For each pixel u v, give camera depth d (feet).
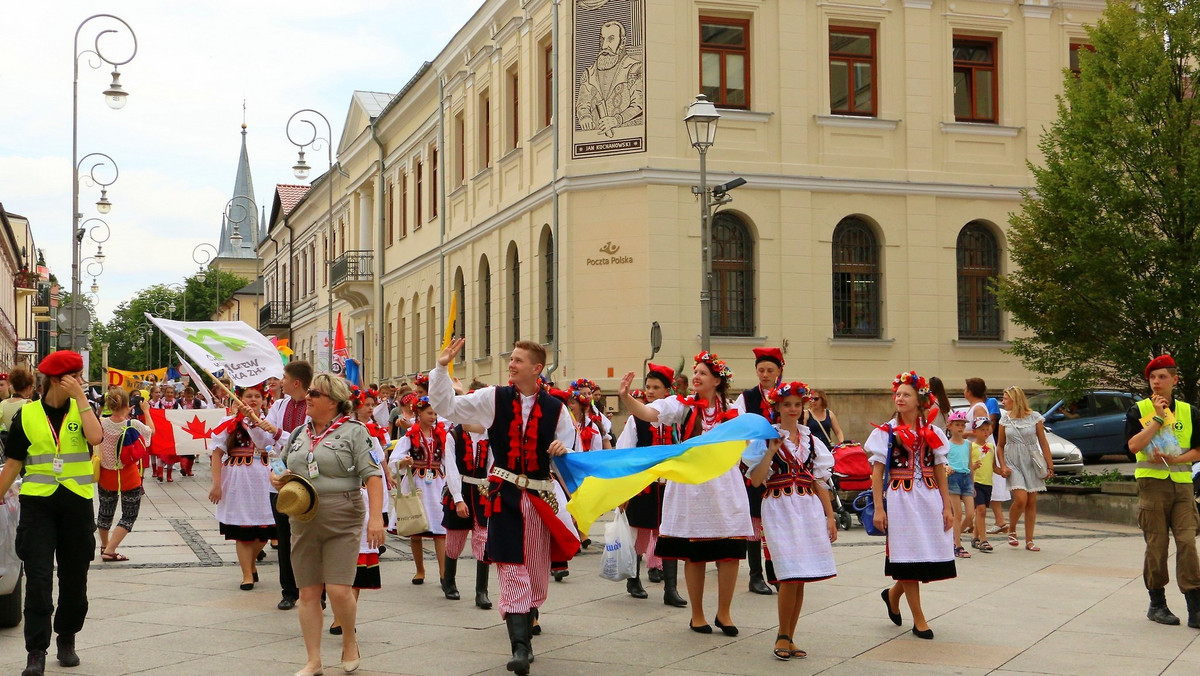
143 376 133.90
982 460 47.11
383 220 148.56
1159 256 61.16
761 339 84.74
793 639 29.09
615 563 35.45
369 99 158.30
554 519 25.44
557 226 86.94
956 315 89.76
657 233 83.05
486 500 25.50
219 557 44.50
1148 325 62.28
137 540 49.80
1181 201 60.85
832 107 88.74
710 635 29.89
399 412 71.41
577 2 86.22
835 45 88.89
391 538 52.42
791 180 85.81
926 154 89.35
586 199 85.40
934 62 89.81
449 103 118.83
